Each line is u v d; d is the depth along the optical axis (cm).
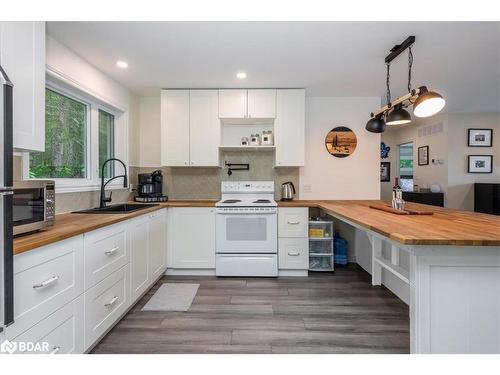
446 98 393
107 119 332
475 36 220
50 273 137
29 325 124
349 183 386
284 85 337
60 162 253
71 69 244
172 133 348
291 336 199
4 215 98
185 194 384
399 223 182
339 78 313
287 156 348
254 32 215
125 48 240
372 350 183
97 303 180
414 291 141
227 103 346
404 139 609
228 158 384
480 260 139
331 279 318
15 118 133
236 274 323
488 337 141
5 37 128
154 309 240
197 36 220
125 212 240
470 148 491
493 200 454
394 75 304
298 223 326
